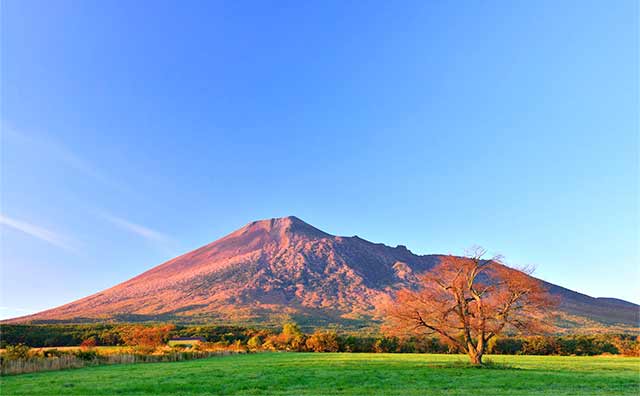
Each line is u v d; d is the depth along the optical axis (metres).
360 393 26.98
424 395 26.14
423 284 49.59
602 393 27.52
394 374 37.84
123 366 47.50
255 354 77.19
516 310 44.91
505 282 45.50
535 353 79.06
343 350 88.25
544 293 44.66
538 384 31.50
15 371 39.00
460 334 50.56
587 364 52.94
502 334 45.03
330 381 32.94
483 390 28.28
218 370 41.97
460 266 46.50
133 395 26.17
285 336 100.06
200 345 85.94
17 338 108.25
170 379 34.19
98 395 26.27
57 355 48.56
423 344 84.38
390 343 85.94
